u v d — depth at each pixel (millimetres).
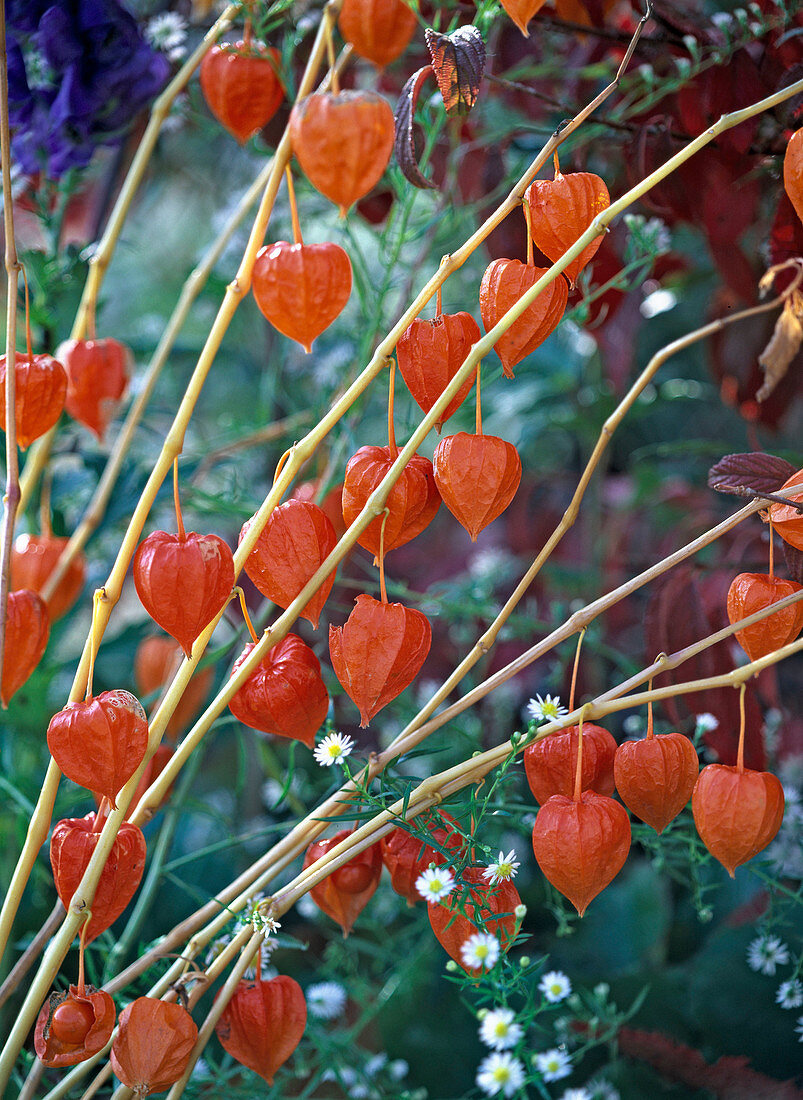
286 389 2271
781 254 1457
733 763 1472
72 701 1298
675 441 2619
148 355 2037
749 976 1636
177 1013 1263
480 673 2018
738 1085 1555
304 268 1230
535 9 1248
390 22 1278
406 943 1815
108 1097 1602
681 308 2373
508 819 1531
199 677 1561
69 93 1462
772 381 1374
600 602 1280
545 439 2695
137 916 1518
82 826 1286
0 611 1304
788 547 1299
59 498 1802
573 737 1279
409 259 2133
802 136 1237
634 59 1559
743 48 1453
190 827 2113
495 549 2225
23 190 1588
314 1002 1605
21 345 1746
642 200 1555
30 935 1651
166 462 1294
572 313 1521
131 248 1817
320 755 1342
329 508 1612
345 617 1885
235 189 2443
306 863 1351
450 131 1653
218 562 1229
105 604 1279
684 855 1486
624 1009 1661
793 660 1987
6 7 1457
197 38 1785
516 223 1607
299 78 1610
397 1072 1622
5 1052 1284
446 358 1254
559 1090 1631
